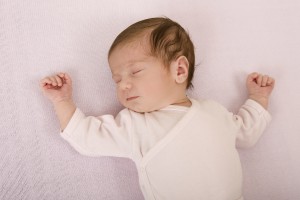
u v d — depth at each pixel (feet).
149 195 3.42
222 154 3.35
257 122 3.84
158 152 3.27
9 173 3.61
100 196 3.81
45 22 3.83
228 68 4.14
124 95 3.46
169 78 3.46
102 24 3.96
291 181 4.06
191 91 4.04
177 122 3.31
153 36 3.45
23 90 3.69
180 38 3.58
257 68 4.17
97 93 3.86
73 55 3.84
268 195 4.03
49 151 3.71
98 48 3.91
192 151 3.26
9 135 3.64
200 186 3.26
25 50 3.74
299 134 4.10
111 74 3.91
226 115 3.64
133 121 3.45
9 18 3.75
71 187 3.75
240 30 4.21
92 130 3.44
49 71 3.76
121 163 3.88
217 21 4.19
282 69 4.19
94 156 3.81
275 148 4.07
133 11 4.05
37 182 3.67
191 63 3.70
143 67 3.38
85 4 3.95
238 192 3.45
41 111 3.71
